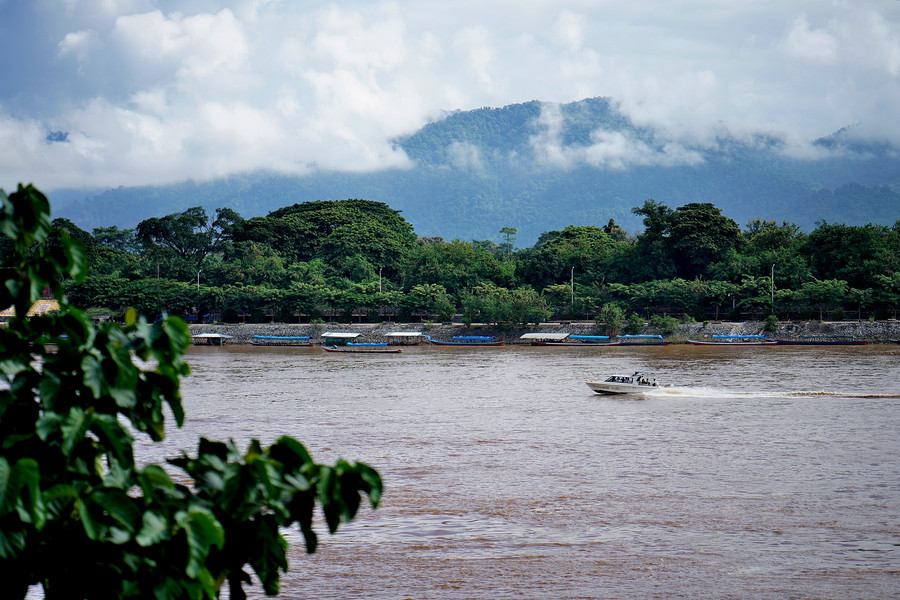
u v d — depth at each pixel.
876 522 65.94
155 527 20.30
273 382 168.75
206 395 145.38
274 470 22.16
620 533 64.00
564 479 80.00
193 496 22.12
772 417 115.31
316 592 53.72
